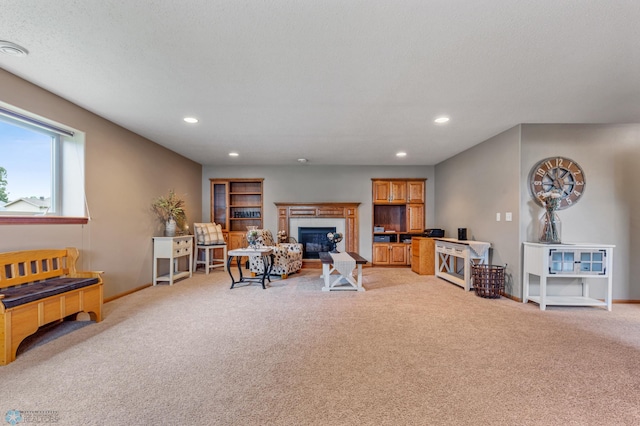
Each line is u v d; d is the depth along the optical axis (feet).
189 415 5.15
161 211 16.28
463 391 5.93
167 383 6.15
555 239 11.69
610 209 12.50
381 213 23.09
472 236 16.55
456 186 18.54
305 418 5.11
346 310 11.19
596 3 5.47
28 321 7.43
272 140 15.33
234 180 22.00
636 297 12.49
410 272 19.57
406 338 8.55
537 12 5.73
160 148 16.35
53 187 10.66
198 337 8.55
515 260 12.76
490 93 9.53
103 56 7.35
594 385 6.17
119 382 6.17
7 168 9.16
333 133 14.06
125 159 13.34
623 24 6.07
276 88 9.17
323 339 8.45
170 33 6.40
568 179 12.44
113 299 12.55
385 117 11.82
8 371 6.59
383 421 5.04
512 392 5.91
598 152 12.50
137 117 11.84
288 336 8.66
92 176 11.39
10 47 6.91
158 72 8.16
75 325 9.46
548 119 11.97
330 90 9.32
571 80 8.59
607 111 11.10
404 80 8.63
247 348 7.84
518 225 12.58
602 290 12.62
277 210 22.24
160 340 8.32
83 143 10.96
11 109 8.61
